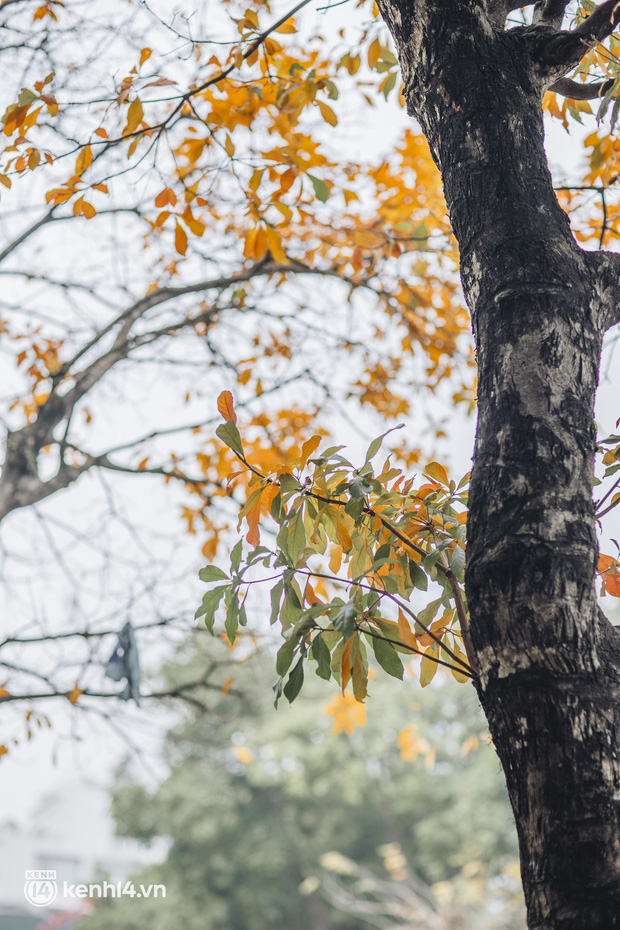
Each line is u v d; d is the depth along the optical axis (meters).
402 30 1.77
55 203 2.75
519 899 15.68
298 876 22.22
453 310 5.19
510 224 1.49
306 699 22.36
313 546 1.76
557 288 1.43
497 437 1.34
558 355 1.38
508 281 1.44
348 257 4.79
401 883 21.41
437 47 1.69
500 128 1.59
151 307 4.88
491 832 19.58
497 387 1.38
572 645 1.18
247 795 22.23
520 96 1.64
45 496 4.47
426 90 1.71
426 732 21.61
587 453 1.32
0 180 2.61
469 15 1.70
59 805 41.69
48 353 5.31
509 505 1.27
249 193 2.86
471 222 1.55
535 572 1.21
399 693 22.33
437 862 20.59
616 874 1.07
